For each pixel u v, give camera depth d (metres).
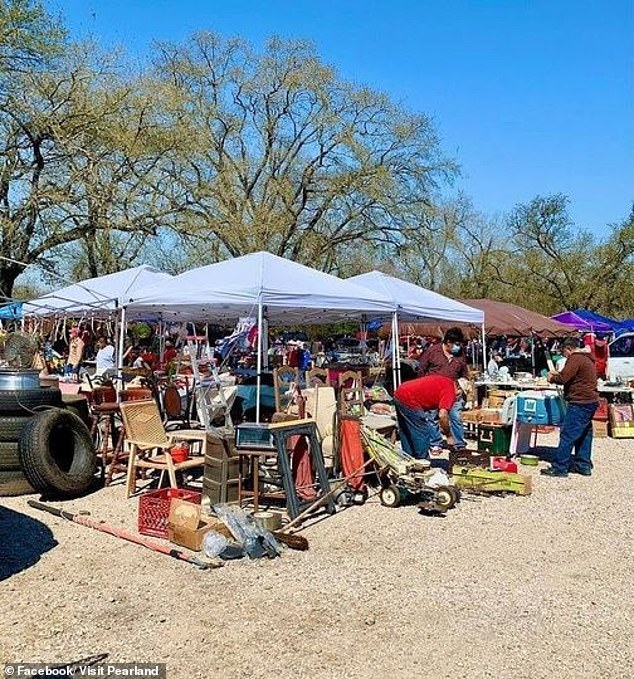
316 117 30.09
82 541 6.07
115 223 21.55
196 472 8.86
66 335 19.03
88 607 4.65
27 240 21.14
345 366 14.02
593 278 39.38
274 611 4.62
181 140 23.88
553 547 6.13
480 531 6.59
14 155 20.66
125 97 22.17
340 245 32.22
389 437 9.09
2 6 18.48
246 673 3.79
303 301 10.44
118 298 12.09
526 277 41.28
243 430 6.84
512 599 4.88
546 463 10.26
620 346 22.27
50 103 20.97
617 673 3.82
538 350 27.03
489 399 12.91
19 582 5.08
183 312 13.81
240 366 16.64
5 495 7.75
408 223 31.53
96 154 21.30
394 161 31.12
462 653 4.04
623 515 7.27
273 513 6.71
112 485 8.22
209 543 5.62
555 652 4.06
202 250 25.67
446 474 8.30
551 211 40.88
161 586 5.04
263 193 30.97
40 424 7.52
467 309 14.93
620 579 5.32
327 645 4.13
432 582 5.20
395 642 4.18
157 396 11.29
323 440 8.21
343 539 6.27
